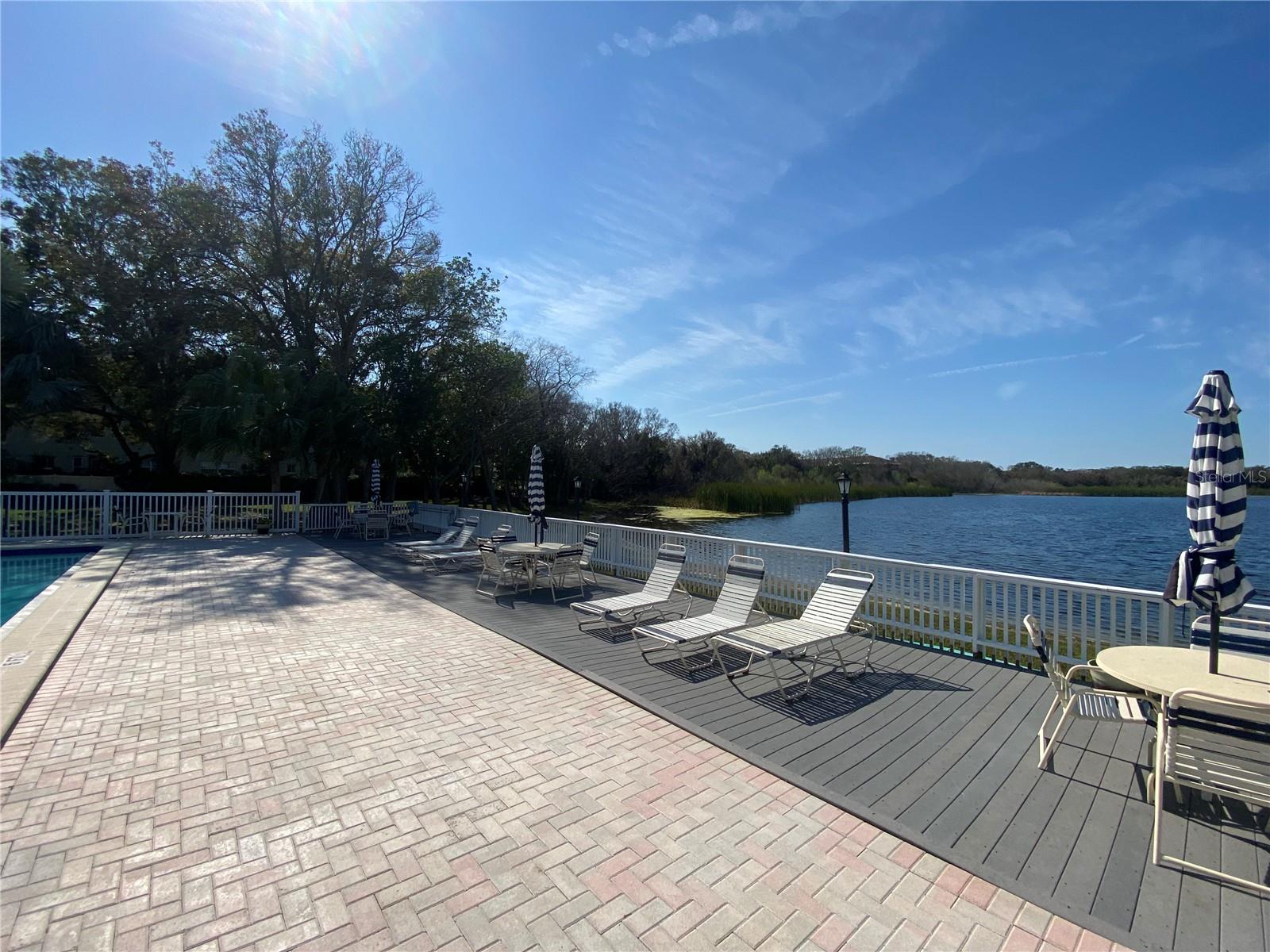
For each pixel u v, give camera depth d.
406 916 2.36
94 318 20.80
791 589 7.65
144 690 4.81
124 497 15.56
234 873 2.61
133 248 20.94
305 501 24.70
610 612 6.49
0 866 2.62
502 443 29.42
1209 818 3.07
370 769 3.58
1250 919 2.37
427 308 24.64
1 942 2.19
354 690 4.88
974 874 2.65
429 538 16.52
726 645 6.30
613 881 2.59
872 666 5.59
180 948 2.18
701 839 2.91
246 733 4.05
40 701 4.53
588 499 40.28
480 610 7.81
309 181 21.62
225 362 22.59
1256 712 2.69
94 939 2.22
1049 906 2.43
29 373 18.70
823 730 4.18
